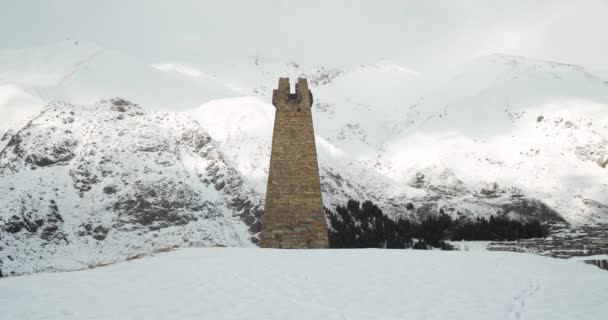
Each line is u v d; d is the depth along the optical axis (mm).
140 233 78688
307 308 18297
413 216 114938
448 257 31406
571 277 26250
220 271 25031
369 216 96250
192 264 27266
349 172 128750
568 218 134750
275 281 22859
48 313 16359
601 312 18641
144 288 20578
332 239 78438
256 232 82375
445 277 24750
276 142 48406
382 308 18641
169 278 23000
